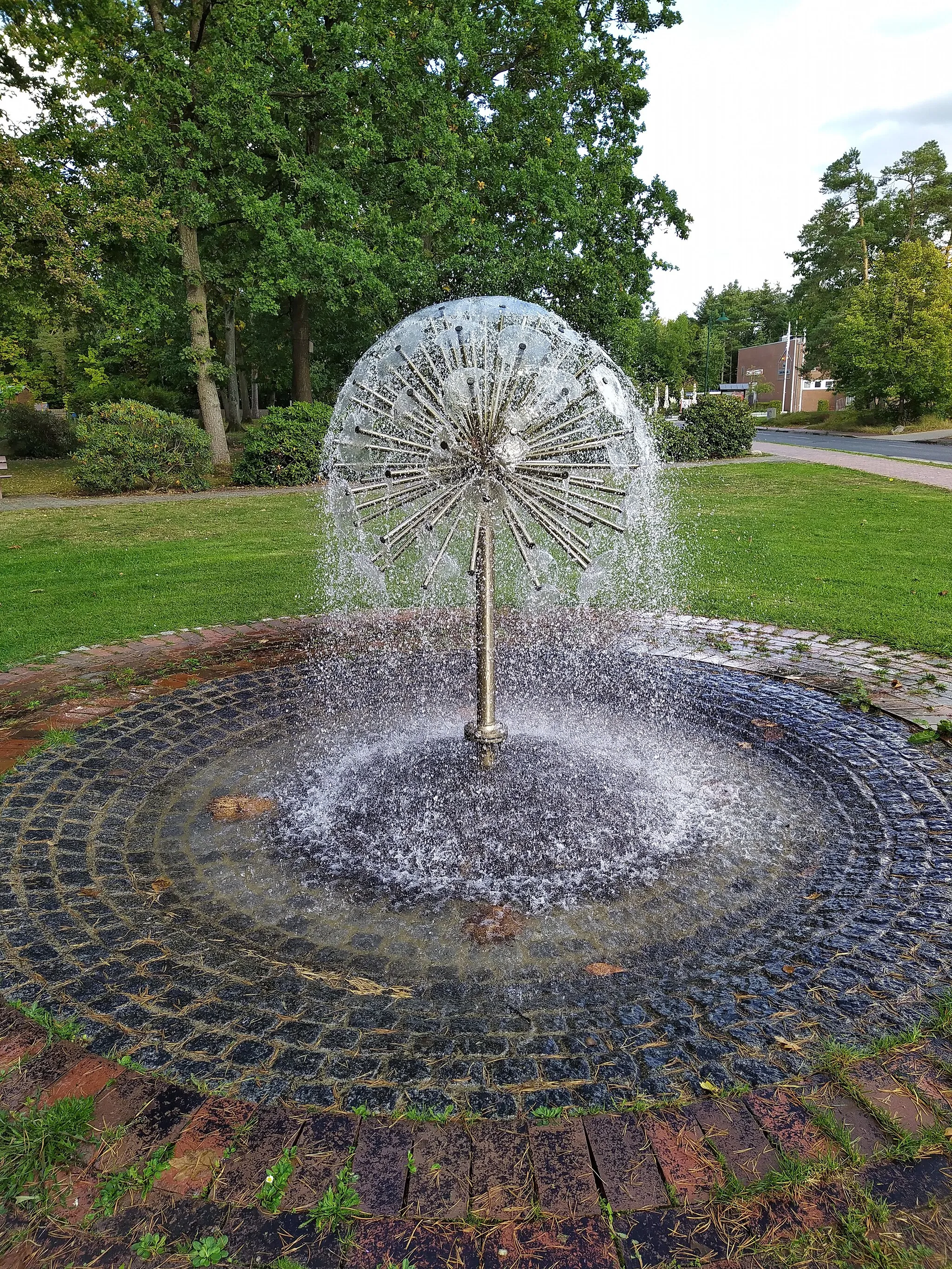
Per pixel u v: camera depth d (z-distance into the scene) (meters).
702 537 10.70
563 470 3.60
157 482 15.86
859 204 47.62
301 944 2.80
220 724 4.77
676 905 3.01
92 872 3.21
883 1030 2.24
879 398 36.97
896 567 8.76
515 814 3.65
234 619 7.04
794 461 20.30
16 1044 2.22
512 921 2.93
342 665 5.84
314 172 16.27
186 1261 1.61
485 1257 1.60
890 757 4.13
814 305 49.00
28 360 27.14
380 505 3.65
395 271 16.42
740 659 5.82
